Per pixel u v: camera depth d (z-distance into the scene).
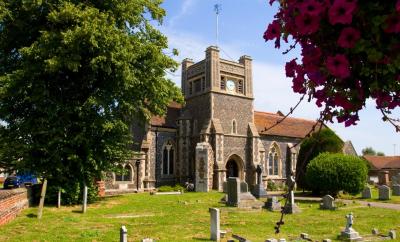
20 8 19.48
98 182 26.39
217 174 35.44
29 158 18.92
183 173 37.69
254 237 11.64
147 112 23.30
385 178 43.41
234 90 39.56
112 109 20.77
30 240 10.70
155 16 22.83
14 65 20.69
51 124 18.97
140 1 21.72
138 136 36.81
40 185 20.02
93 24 17.97
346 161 26.30
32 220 14.33
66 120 19.41
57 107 18.81
